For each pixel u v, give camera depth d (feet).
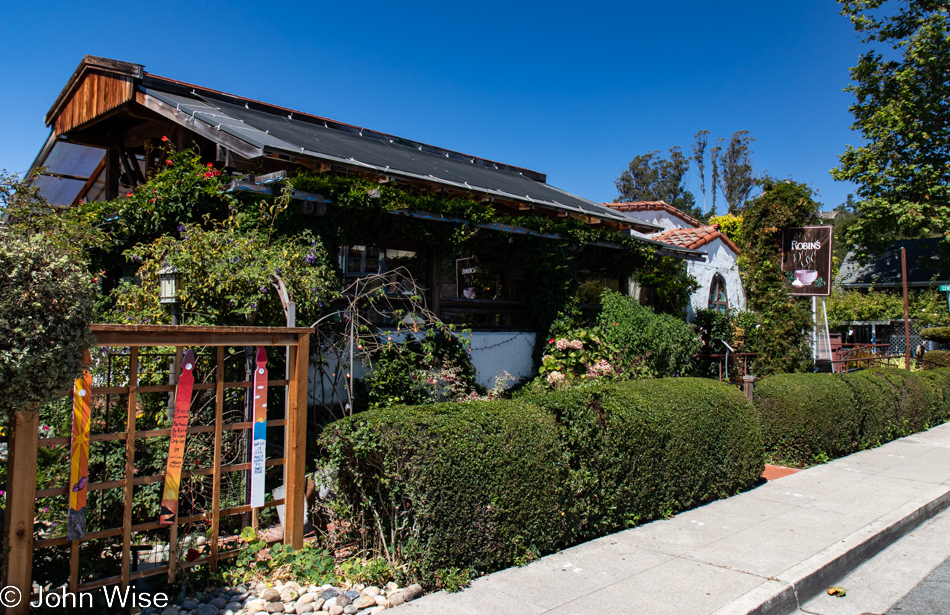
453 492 13.25
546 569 14.37
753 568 14.79
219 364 12.66
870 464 27.55
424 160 34.71
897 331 81.66
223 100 32.63
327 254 22.47
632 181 219.00
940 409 40.86
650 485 18.48
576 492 16.14
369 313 25.67
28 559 10.27
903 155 61.72
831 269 38.17
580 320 34.83
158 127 31.19
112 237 23.98
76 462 10.89
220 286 16.83
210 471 12.82
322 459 15.10
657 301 42.42
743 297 56.29
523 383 32.09
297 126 32.27
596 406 17.33
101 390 11.28
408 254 27.66
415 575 13.08
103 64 28.84
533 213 32.48
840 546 16.52
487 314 31.58
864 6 62.95
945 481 24.22
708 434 20.74
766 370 39.86
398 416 13.58
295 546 13.83
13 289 9.01
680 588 13.47
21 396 9.19
